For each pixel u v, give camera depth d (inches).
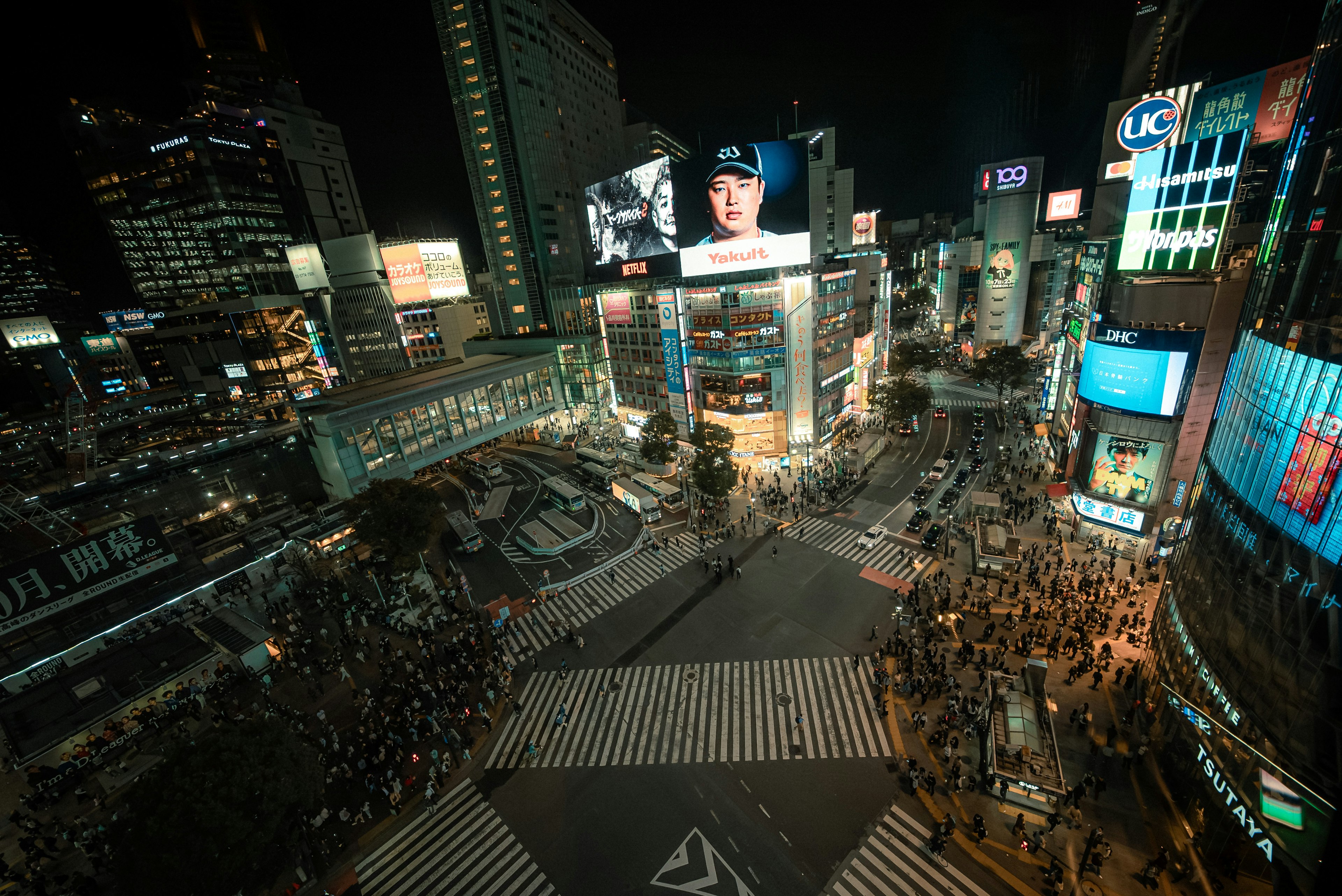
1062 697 1222.3
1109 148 2618.1
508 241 4126.5
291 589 2048.5
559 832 1044.5
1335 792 671.1
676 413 2935.5
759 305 2487.7
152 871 832.3
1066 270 4042.8
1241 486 942.4
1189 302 1513.3
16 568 1624.0
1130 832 948.0
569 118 4229.8
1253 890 840.9
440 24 3703.3
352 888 983.6
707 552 1996.8
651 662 1487.5
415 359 4662.9
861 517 2139.5
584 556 2087.8
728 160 2346.2
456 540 2372.0
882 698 1268.5
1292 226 880.3
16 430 3437.5
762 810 1049.5
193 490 2459.4
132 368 5570.9
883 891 892.0
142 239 5196.9
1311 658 719.1
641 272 2822.3
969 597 1595.7
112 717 1395.2
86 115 4867.1
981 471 2469.2
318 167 5689.0
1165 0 3457.2
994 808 1009.5
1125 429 1656.0
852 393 3137.3
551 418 3747.5
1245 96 2234.3
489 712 1363.2
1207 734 917.8
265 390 4788.4
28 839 1096.8
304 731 1350.9
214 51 6259.8
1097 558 1724.9
